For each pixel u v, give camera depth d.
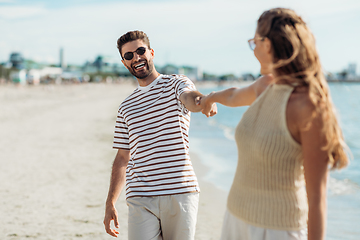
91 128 14.49
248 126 1.50
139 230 2.32
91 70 173.75
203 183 6.85
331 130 1.33
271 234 1.45
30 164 7.62
